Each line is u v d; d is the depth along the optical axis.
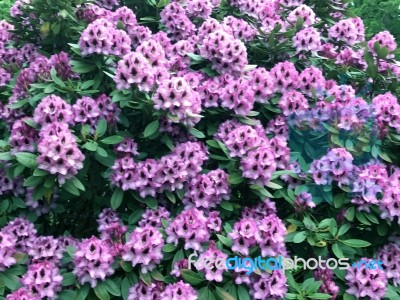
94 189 1.35
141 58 1.25
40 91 1.39
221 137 1.34
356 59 1.73
